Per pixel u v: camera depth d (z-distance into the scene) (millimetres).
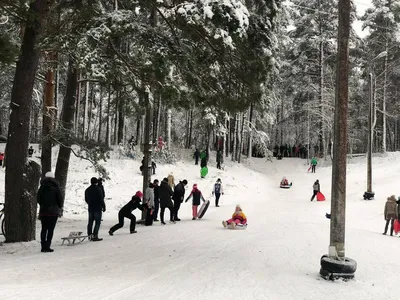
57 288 5289
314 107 40406
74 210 18188
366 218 19469
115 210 19109
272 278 6559
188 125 46562
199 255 8391
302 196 27281
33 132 37250
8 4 8531
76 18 10492
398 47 39375
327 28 39719
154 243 9875
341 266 6633
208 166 33781
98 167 13445
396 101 44719
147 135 15477
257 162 42969
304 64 42031
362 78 42156
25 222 9633
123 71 11523
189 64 9500
